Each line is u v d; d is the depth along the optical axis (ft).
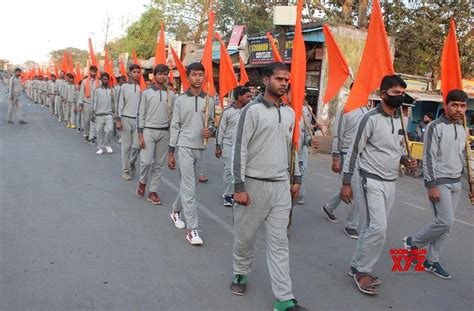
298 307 10.93
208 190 24.76
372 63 14.19
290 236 17.44
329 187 27.61
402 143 13.10
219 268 13.70
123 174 25.36
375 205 12.36
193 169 16.20
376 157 12.46
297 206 22.36
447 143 13.44
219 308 11.25
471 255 16.51
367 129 12.38
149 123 20.25
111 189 22.77
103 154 33.47
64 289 11.67
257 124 10.69
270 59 48.67
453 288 13.42
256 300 11.78
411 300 12.42
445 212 13.55
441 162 13.57
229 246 15.72
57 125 51.39
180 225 17.39
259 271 13.71
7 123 49.80
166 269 13.38
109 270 13.02
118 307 10.96
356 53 46.42
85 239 15.38
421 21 52.65
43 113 67.31
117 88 33.58
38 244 14.62
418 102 51.26
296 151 11.89
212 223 18.49
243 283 12.14
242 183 10.78
